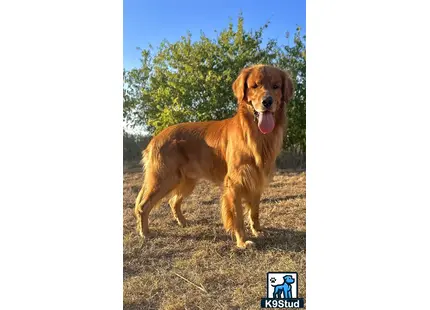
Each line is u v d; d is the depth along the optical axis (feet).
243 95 4.67
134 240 5.10
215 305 3.81
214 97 5.73
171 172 5.26
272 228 5.30
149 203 5.24
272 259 4.46
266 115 4.47
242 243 4.81
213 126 5.20
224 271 4.28
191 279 4.16
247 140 4.71
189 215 5.98
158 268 4.40
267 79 4.50
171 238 5.19
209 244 4.95
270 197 6.11
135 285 4.09
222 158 5.04
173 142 5.24
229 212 4.84
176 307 3.74
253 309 3.86
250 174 4.74
